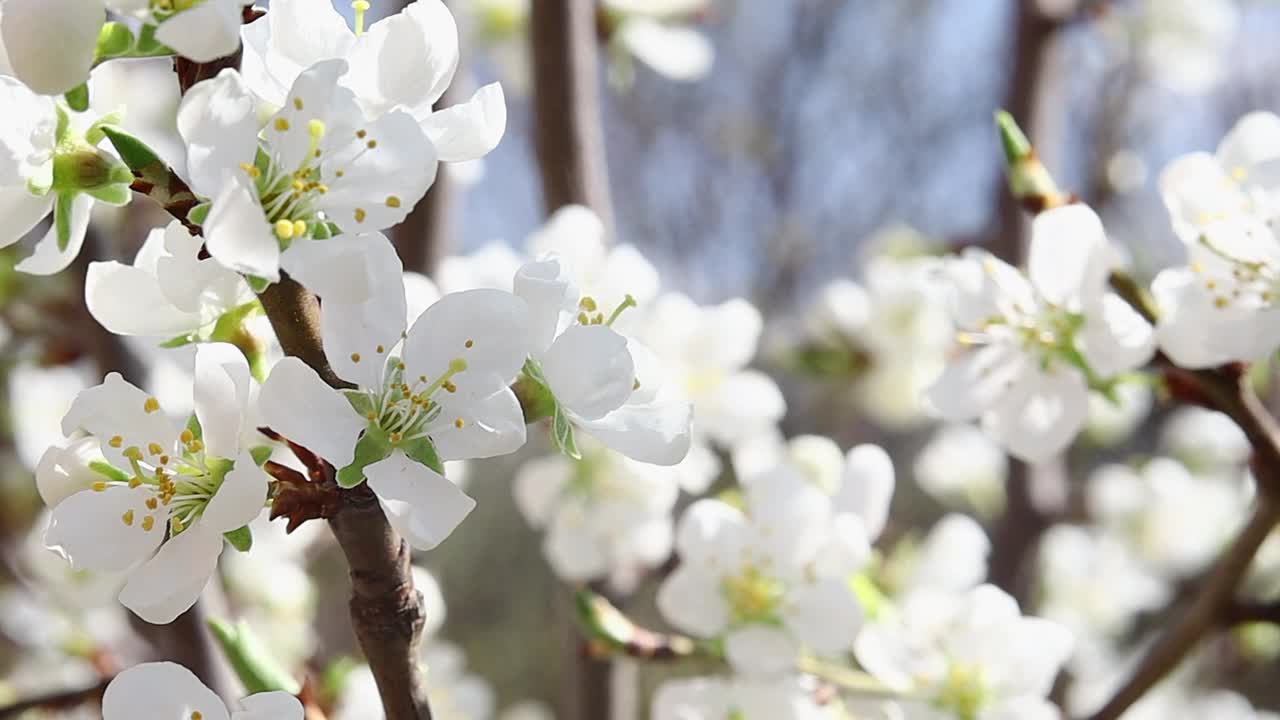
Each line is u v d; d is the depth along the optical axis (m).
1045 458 0.37
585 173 0.47
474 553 1.40
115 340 0.45
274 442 0.32
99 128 0.29
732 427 0.44
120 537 0.29
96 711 0.46
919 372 0.68
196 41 0.28
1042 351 0.36
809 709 0.37
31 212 0.30
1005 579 0.59
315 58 0.29
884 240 0.70
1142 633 0.74
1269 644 0.69
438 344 0.29
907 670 0.37
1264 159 0.35
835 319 0.69
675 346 0.44
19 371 0.61
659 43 0.52
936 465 0.77
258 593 0.59
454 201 0.49
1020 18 0.59
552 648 1.34
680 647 0.37
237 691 0.44
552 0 0.47
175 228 0.30
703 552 0.37
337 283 0.28
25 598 0.63
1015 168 0.36
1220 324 0.35
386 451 0.29
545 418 0.29
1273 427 0.36
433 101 0.29
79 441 0.30
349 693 0.39
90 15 0.28
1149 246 0.87
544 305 0.29
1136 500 0.73
